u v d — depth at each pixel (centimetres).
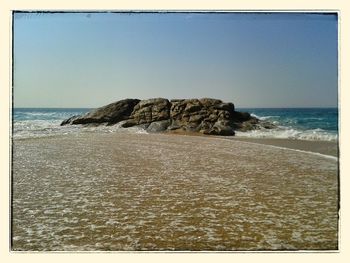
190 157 983
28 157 884
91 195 768
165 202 743
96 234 666
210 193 778
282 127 1062
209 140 1110
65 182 820
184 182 827
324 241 670
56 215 710
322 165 888
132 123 1102
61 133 1045
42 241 671
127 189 795
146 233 664
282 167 901
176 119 1127
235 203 740
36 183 812
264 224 685
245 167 909
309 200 750
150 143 1094
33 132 926
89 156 973
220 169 902
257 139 1106
